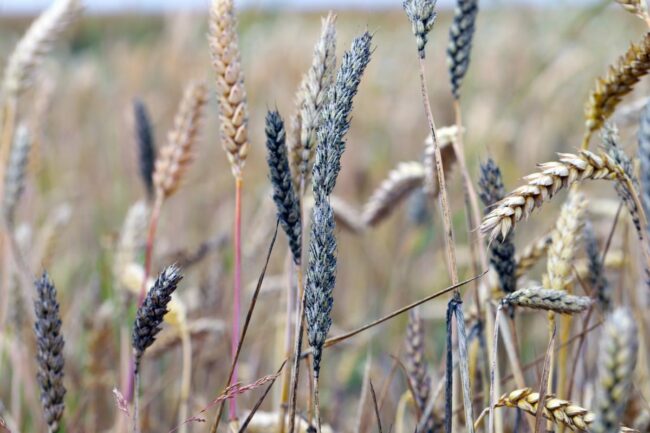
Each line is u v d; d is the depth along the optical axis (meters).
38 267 1.57
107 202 2.75
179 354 1.51
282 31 3.67
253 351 1.52
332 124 0.96
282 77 3.39
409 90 3.58
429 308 1.81
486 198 1.08
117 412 1.31
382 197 1.33
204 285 1.49
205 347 1.40
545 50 3.38
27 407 1.44
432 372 1.35
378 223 1.35
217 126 2.93
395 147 3.15
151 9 3.43
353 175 2.67
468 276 1.28
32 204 1.84
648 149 0.92
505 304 1.00
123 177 2.88
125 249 1.34
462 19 1.10
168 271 1.00
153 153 1.42
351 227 1.39
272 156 1.00
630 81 1.03
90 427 1.36
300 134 1.04
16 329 1.34
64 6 1.38
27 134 1.37
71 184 2.82
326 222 0.96
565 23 3.26
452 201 2.44
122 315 1.32
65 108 3.34
